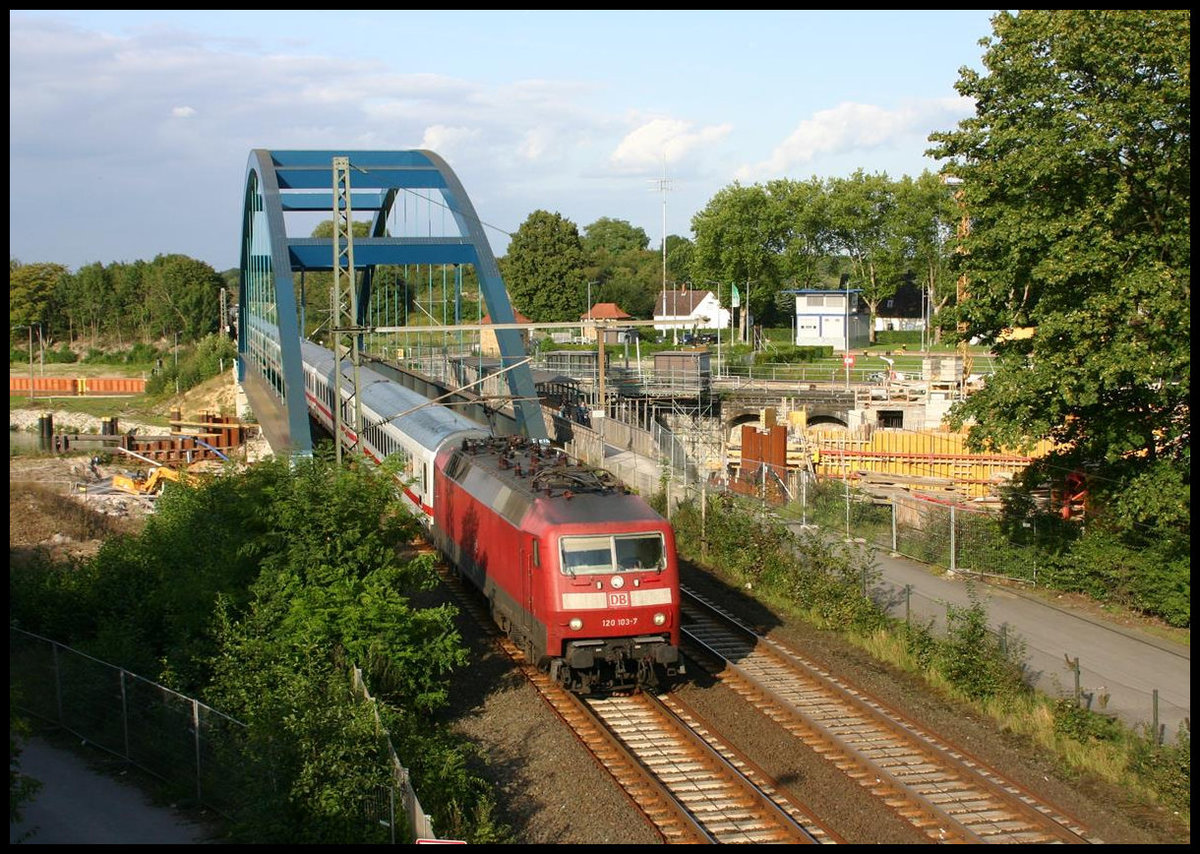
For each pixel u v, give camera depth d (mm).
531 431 42062
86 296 134500
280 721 14242
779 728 18234
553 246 117500
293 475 20828
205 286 128875
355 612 18109
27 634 19625
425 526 31266
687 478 40719
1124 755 16859
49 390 108875
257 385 63406
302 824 13211
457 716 19016
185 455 69312
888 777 15898
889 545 33062
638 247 188125
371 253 46469
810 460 41750
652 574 19656
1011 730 18422
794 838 14023
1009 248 26078
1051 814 14922
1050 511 30578
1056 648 23125
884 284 106562
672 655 19656
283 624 18047
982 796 15539
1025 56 25484
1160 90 23719
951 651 20453
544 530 19656
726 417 66875
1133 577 25984
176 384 100188
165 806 15047
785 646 23297
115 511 46750
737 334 116938
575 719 18828
